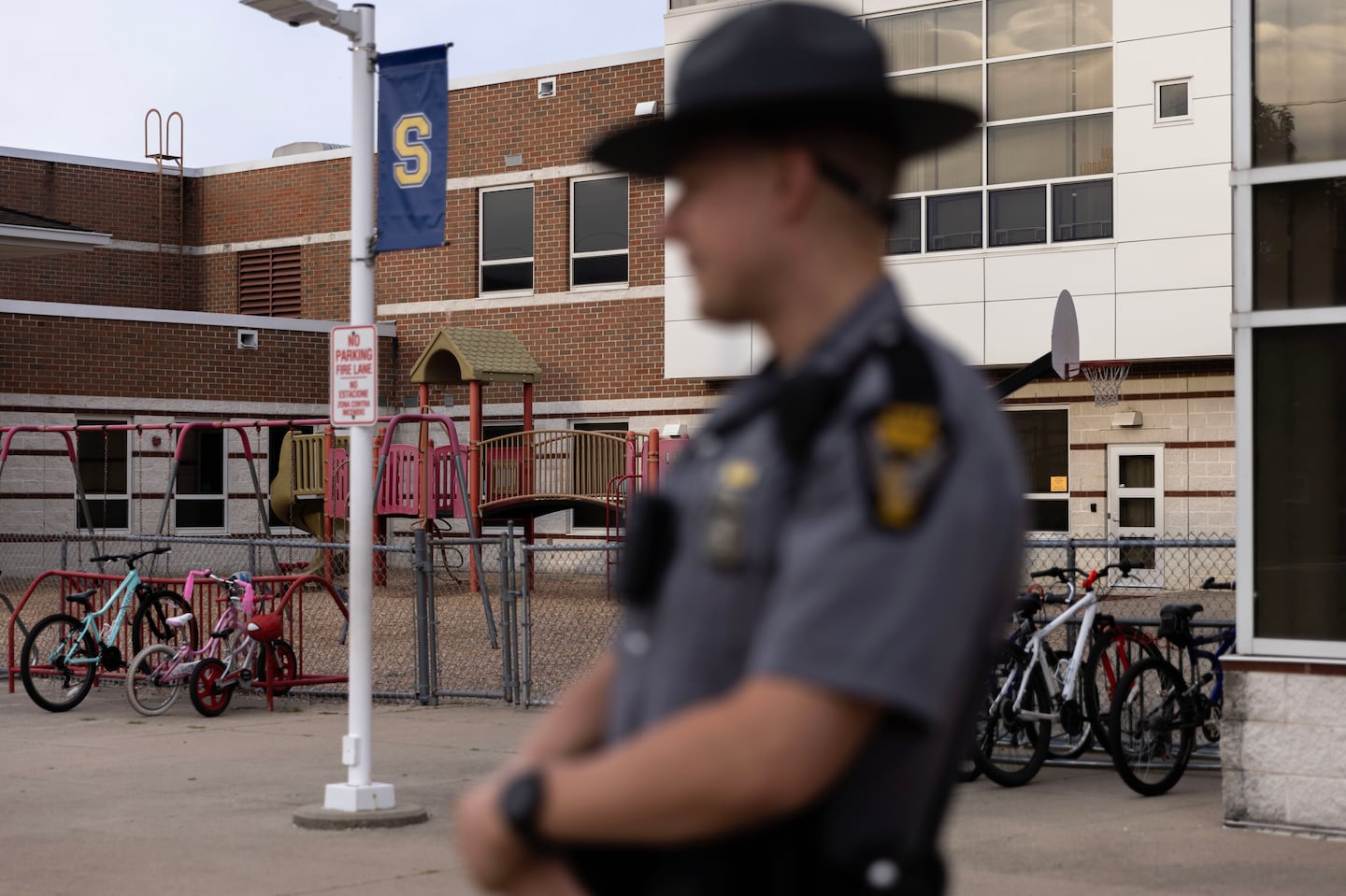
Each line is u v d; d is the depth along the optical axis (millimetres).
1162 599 20094
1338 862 7117
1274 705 7789
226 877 6902
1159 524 22609
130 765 10016
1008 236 22844
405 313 30406
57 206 32125
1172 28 21609
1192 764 10039
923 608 1484
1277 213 7969
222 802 8734
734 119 1683
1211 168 21422
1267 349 7926
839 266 1693
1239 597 7926
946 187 23281
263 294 32781
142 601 13133
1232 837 7715
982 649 1657
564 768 1619
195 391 28375
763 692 1498
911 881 1582
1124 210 21969
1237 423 7969
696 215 1727
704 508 1643
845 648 1479
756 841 1611
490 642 16703
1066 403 23281
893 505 1487
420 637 13180
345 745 8234
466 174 29547
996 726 9320
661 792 1504
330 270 31828
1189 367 22375
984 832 7891
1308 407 7828
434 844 7633
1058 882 6758
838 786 1576
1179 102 21656
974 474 1534
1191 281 21562
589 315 28234
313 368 29891
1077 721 9492
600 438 23875
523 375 26094
